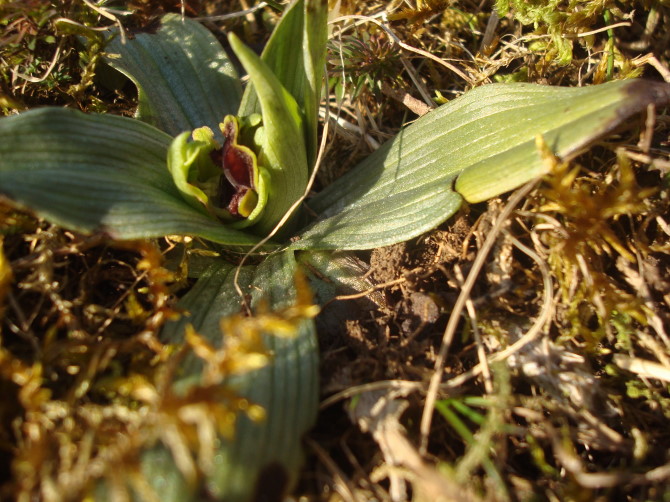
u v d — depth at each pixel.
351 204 0.10
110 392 0.07
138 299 0.09
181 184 0.09
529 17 0.11
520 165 0.08
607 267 0.09
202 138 0.09
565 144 0.08
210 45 0.11
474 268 0.08
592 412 0.08
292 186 0.10
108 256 0.09
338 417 0.08
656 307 0.09
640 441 0.08
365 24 0.12
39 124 0.08
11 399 0.07
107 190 0.08
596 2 0.11
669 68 0.12
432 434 0.08
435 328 0.09
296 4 0.09
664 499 0.07
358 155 0.12
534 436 0.08
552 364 0.09
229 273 0.10
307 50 0.09
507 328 0.09
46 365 0.08
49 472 0.07
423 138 0.10
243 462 0.07
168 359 0.08
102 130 0.09
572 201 0.08
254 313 0.09
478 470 0.08
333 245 0.09
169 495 0.06
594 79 0.11
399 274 0.09
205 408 0.06
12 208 0.08
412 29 0.12
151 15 0.13
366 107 0.12
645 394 0.09
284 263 0.10
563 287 0.09
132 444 0.06
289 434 0.07
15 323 0.08
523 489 0.08
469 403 0.08
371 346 0.09
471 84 0.12
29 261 0.08
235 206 0.09
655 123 0.10
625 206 0.08
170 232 0.08
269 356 0.07
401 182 0.10
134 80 0.10
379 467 0.08
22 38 0.10
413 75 0.12
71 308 0.08
